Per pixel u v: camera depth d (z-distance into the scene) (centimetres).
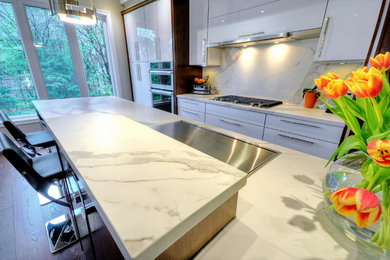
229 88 286
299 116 167
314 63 195
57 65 310
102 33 355
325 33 154
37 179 96
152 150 63
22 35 270
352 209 33
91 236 83
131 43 356
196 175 49
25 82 291
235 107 220
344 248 44
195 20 262
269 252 43
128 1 325
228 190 45
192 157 59
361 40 138
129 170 50
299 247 44
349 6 138
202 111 265
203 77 304
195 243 43
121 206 37
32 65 286
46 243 129
